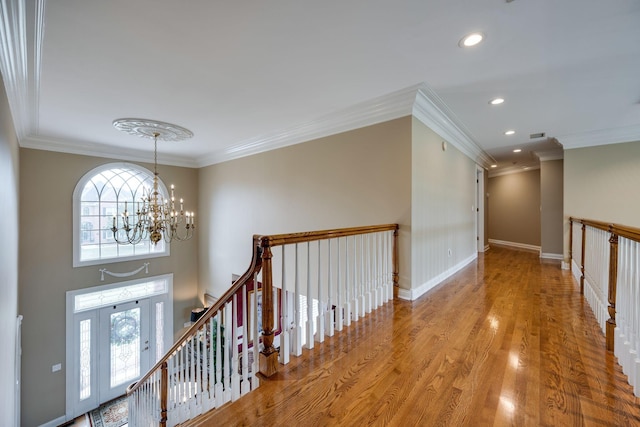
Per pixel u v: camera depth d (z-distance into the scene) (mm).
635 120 3795
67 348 4746
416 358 1876
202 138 4688
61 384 4668
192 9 1728
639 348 1508
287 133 4277
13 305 3303
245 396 1514
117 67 2414
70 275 4824
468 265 5082
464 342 2100
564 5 1678
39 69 2398
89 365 4996
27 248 4406
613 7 1680
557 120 3799
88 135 4406
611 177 4355
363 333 2271
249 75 2570
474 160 5781
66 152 4816
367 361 1843
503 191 7828
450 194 4371
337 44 2111
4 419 2307
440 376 1669
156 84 2736
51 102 3123
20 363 4188
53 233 4664
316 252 3920
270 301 1693
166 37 2012
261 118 3701
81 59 2271
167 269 6074
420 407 1408
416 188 3217
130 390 3283
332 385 1595
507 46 2115
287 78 2627
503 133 4422
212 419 1356
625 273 1748
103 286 5203
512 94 2969
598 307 2494
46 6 1657
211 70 2486
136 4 1672
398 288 3205
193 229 6488
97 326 5121
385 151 3297
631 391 1513
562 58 2277
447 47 2139
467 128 4176
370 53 2227
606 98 3057
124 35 1977
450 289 3539
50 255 4625
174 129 4129
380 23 1868
